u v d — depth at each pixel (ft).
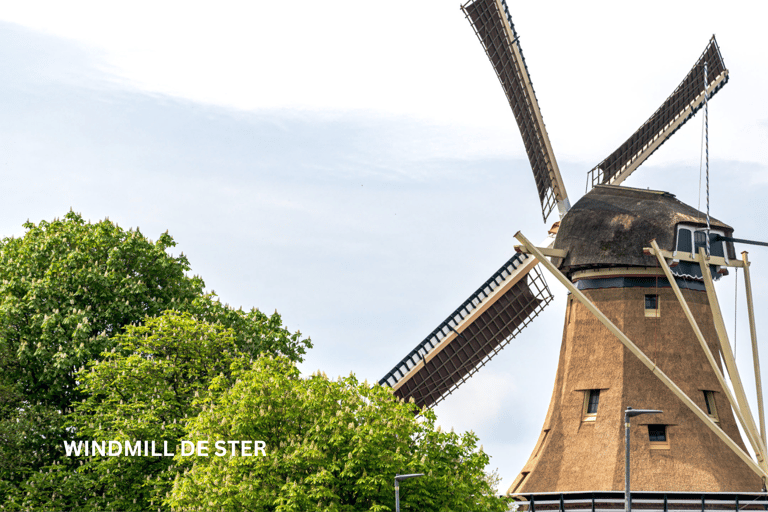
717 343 251.80
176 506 168.55
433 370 286.46
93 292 223.71
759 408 235.40
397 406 190.29
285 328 253.24
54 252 229.86
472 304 286.66
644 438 238.68
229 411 178.09
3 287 221.87
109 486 197.06
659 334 247.50
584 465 240.12
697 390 242.99
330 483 171.83
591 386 249.55
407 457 179.22
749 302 243.60
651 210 250.98
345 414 176.86
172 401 204.13
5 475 200.64
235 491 166.20
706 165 244.22
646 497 230.68
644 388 243.81
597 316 232.73
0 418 204.13
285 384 182.91
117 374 204.64
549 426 257.14
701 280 253.03
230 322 242.78
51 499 191.72
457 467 185.88
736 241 231.91
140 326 213.66
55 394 216.13
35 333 214.28
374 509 166.61
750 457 223.71
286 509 159.84
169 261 239.71
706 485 229.45
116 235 239.50
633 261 246.27
